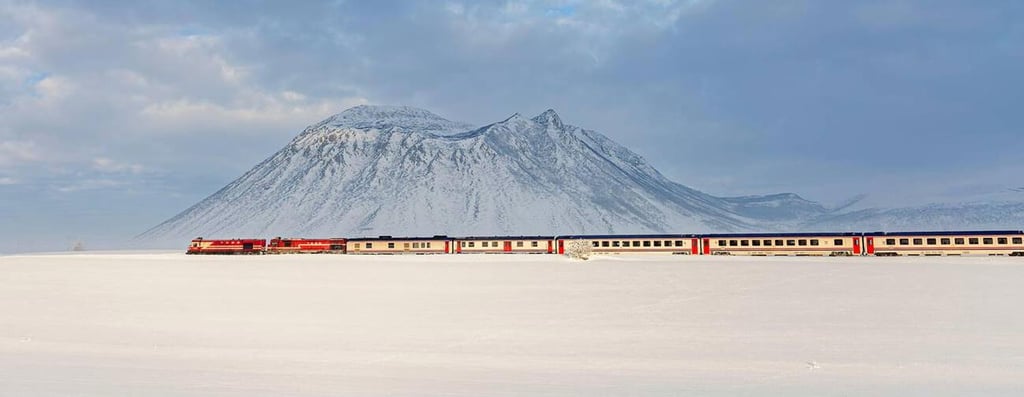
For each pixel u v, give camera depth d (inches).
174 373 848.9
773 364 885.8
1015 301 1435.8
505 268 2391.7
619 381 794.8
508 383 787.4
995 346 984.3
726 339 1066.7
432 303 1503.4
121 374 842.8
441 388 761.0
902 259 2746.1
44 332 1206.3
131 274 2329.0
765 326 1176.8
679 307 1406.3
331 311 1403.8
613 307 1417.3
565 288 1753.2
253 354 985.5
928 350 962.1
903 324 1176.2
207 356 975.6
